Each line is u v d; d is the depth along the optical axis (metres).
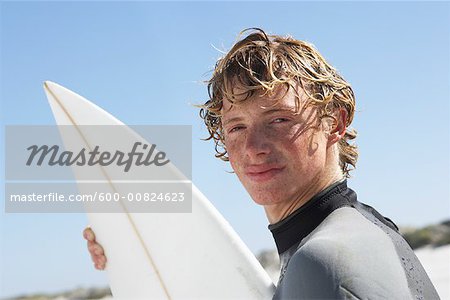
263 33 2.09
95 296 27.12
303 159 1.96
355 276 1.59
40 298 28.64
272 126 1.96
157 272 2.86
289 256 2.02
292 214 2.01
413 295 1.67
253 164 1.98
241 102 1.98
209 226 2.84
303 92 1.97
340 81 2.10
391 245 1.77
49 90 3.14
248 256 2.77
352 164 2.31
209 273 2.78
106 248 2.98
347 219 1.85
